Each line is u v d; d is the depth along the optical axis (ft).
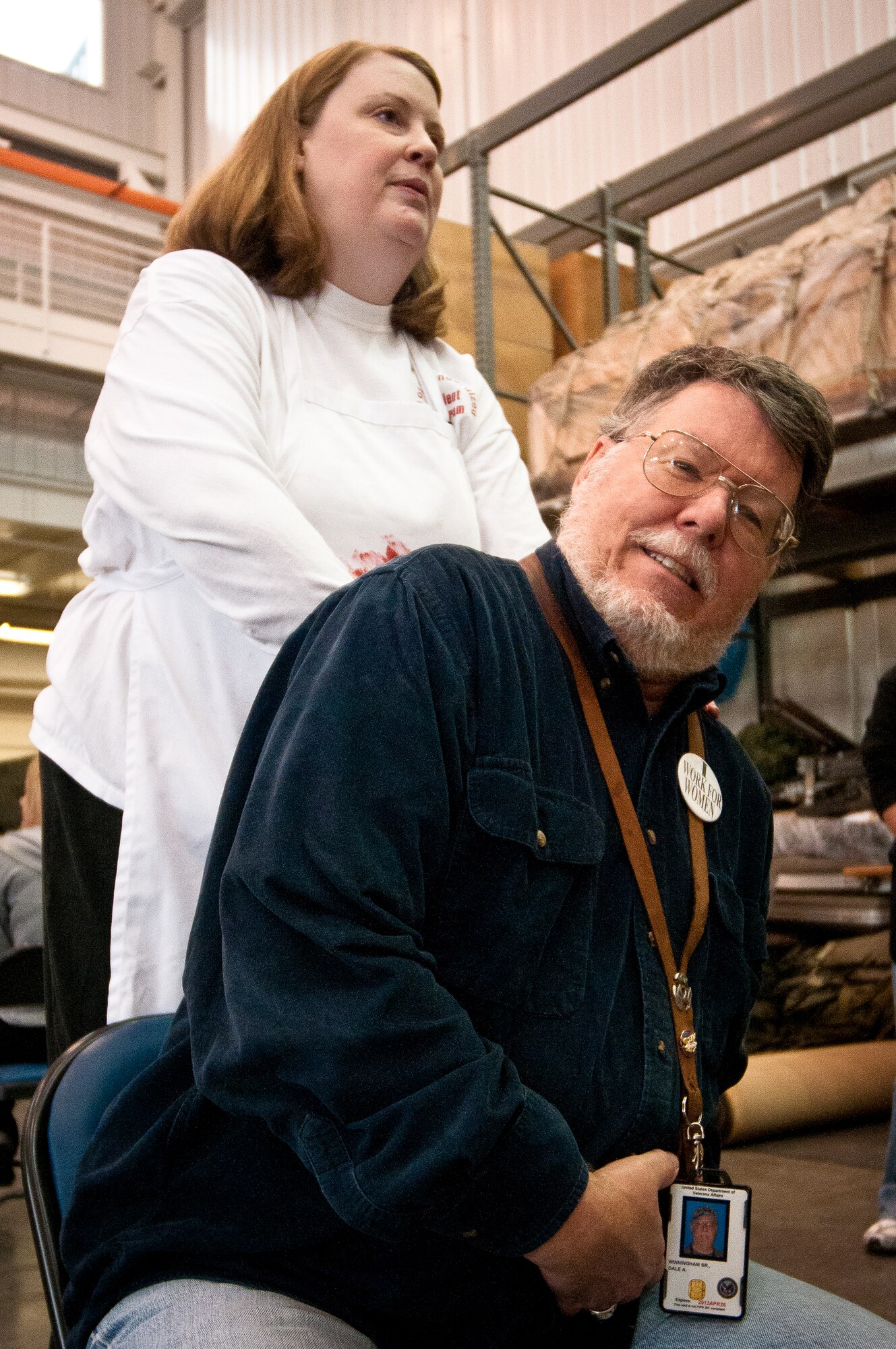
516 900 2.96
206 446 3.71
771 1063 12.89
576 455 13.19
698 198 24.08
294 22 33.27
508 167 27.58
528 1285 2.95
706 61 23.71
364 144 4.26
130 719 4.09
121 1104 3.09
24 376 29.78
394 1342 2.90
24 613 34.42
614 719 3.41
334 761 2.76
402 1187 2.49
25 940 10.42
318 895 2.64
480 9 28.07
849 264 11.16
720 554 3.43
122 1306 2.79
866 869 14.43
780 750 18.49
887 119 21.12
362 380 4.47
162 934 3.96
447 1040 2.60
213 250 4.34
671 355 3.69
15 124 38.42
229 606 3.67
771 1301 3.18
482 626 3.13
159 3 40.98
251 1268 2.82
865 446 12.38
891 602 18.95
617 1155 3.07
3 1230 9.70
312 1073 2.57
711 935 3.59
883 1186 8.98
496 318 14.76
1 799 20.43
